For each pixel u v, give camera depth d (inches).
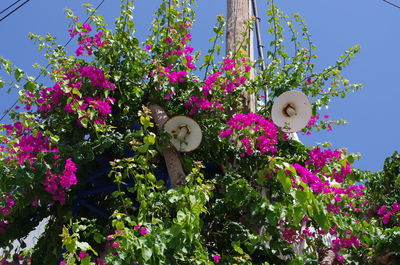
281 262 162.4
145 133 165.0
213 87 190.4
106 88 180.2
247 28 201.9
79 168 173.5
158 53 198.8
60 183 159.3
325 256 192.2
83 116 173.9
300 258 157.6
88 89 181.9
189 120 176.6
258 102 204.2
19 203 166.9
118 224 128.7
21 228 183.2
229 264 153.7
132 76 192.9
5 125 179.2
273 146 173.8
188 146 175.5
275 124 181.0
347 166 184.1
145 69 194.5
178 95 196.4
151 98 190.7
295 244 184.5
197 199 136.1
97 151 172.9
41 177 159.0
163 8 198.2
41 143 169.8
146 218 144.0
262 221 160.1
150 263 122.3
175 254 129.3
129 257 122.1
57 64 188.5
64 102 181.2
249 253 162.2
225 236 166.1
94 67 184.4
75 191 175.6
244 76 196.1
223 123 190.1
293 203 169.0
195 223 131.2
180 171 169.9
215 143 184.7
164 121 182.1
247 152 175.5
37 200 168.6
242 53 197.5
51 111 182.5
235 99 193.6
